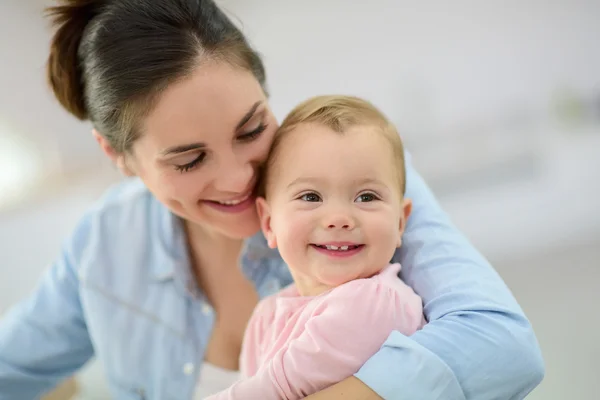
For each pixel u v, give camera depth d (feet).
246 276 4.05
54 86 3.71
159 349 4.16
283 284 4.07
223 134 3.05
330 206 3.06
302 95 8.82
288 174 3.22
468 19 8.52
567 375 6.01
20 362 4.39
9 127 7.75
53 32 3.53
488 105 8.50
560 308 6.82
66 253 4.46
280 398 2.81
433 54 8.63
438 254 3.13
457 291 2.87
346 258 3.05
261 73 3.48
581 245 7.63
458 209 7.86
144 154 3.24
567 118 8.34
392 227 3.11
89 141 8.25
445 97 8.60
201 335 4.17
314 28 8.70
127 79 3.06
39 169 7.91
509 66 8.50
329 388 2.60
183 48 3.00
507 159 8.23
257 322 3.52
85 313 4.30
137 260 4.23
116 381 4.36
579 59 8.46
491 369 2.57
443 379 2.48
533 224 7.73
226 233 3.62
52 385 4.70
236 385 2.90
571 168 8.11
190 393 4.17
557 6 8.41
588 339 6.36
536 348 2.76
